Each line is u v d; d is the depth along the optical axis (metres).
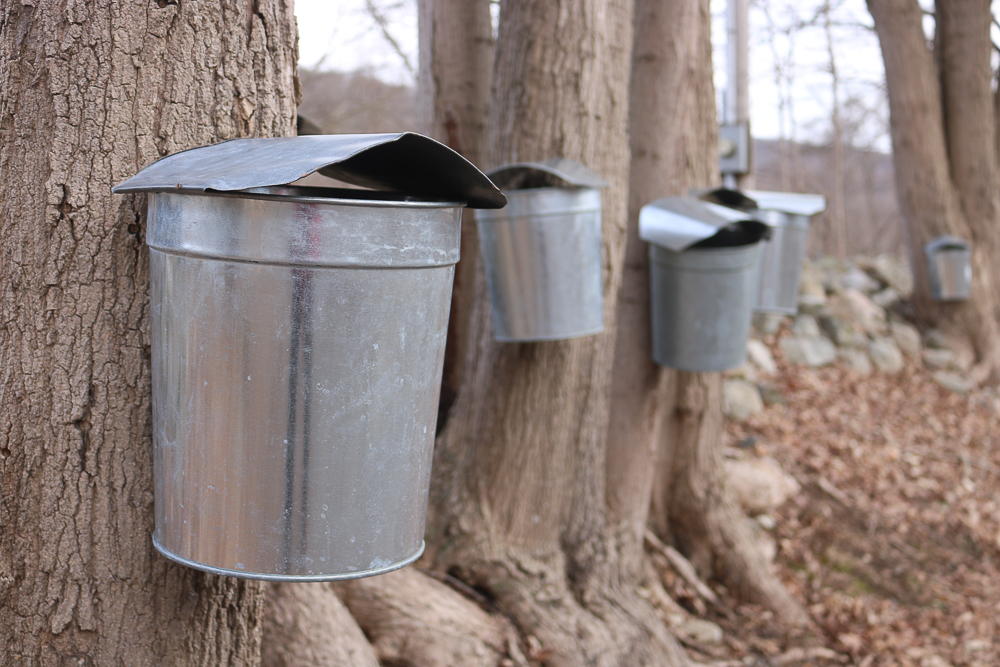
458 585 3.41
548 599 3.41
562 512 3.60
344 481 1.33
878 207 18.47
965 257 7.88
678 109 3.98
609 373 3.64
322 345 1.28
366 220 1.27
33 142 1.49
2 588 1.53
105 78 1.50
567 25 3.08
